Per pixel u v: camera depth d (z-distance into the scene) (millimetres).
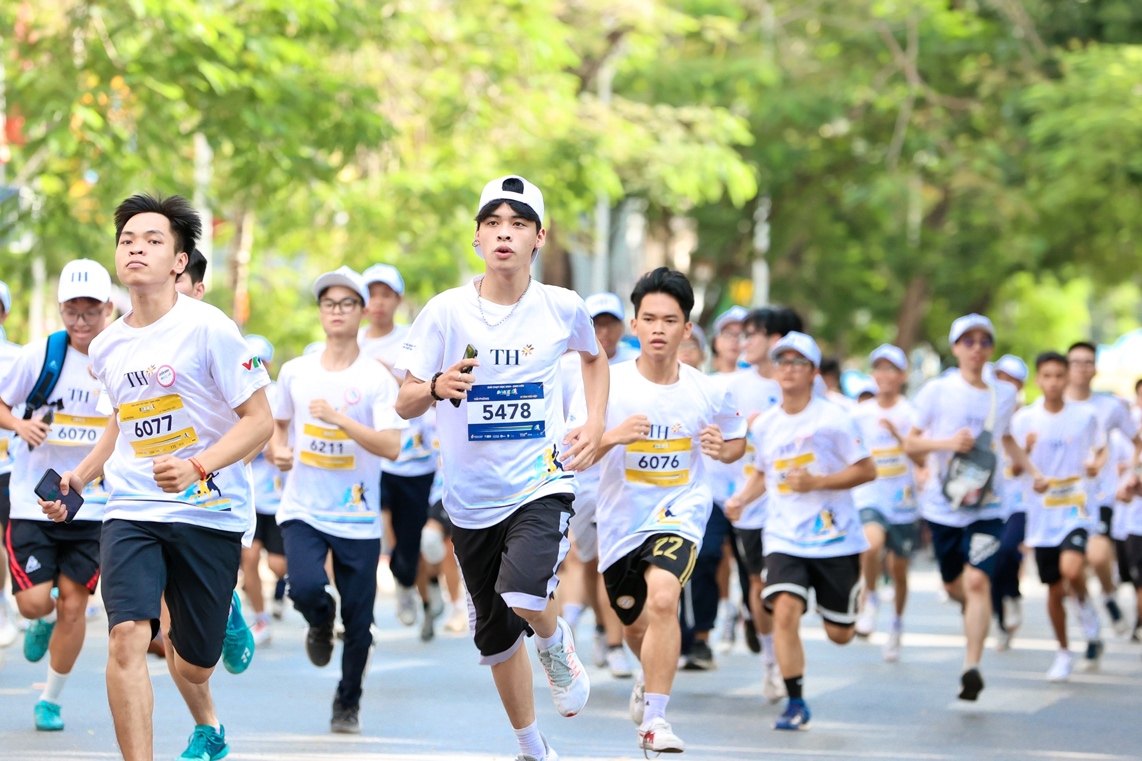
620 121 59375
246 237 57938
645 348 20984
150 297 16125
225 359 16016
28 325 52875
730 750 21766
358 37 44500
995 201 70250
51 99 36875
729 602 33656
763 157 72375
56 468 22688
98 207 39625
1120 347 72875
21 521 22375
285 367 23688
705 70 68750
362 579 22625
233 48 38562
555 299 17297
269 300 61062
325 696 25922
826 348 95812
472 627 17562
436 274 50250
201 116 40219
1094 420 31125
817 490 23969
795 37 74438
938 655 33094
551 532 16797
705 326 86375
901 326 84250
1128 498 33562
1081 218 70375
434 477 32594
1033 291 112062
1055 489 30859
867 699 26797
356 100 42000
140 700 15531
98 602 37656
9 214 39312
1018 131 72000
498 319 17000
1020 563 33750
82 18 37812
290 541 22547
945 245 79750
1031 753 21953
